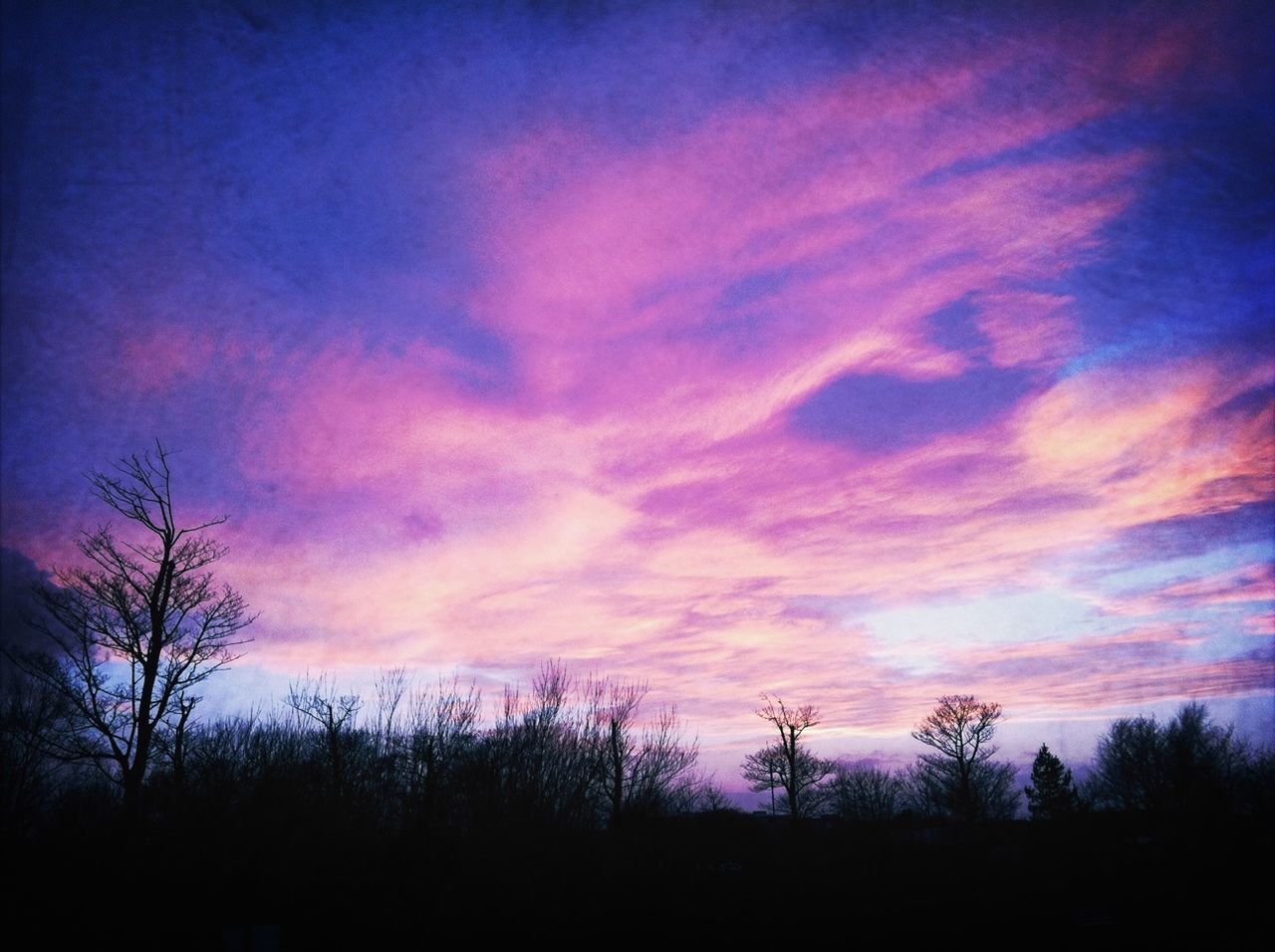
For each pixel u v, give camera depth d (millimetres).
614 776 30016
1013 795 72438
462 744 28812
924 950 21625
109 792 26922
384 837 26078
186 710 28688
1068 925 23578
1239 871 28969
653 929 23609
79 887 22406
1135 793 48344
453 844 25781
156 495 30047
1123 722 49406
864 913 25578
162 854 23906
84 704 27531
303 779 27344
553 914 23719
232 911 22828
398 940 21984
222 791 26047
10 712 26719
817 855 32656
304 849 24844
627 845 27375
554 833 26859
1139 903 25922
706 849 29828
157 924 21844
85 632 28250
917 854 34406
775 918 24797
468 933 22531
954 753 69438
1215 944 21156
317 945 21578
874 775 68188
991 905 26391
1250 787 40781
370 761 29281
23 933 20766
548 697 30500
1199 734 44406
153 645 28344
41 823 24781
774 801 61938
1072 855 33625
